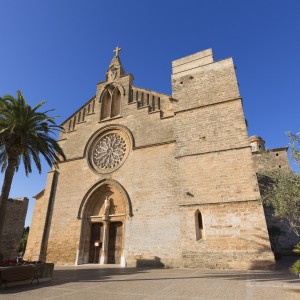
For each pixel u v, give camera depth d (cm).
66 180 2902
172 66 2908
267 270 1689
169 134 2541
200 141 2330
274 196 1518
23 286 1207
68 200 2780
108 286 1156
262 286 1045
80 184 2797
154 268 2017
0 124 1881
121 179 2581
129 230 2325
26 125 1958
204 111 2444
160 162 2450
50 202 2839
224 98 2420
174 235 2125
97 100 3209
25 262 1459
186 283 1187
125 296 916
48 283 1302
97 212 2695
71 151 3047
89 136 3016
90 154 2917
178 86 2728
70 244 2559
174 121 2553
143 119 2761
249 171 2030
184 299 844
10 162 1909
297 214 1392
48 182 2959
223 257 1878
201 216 2095
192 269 1872
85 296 930
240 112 2283
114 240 2502
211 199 2075
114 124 2902
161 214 2245
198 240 2009
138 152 2611
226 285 1099
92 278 1465
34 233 2795
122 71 3312
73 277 1534
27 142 2009
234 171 2083
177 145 2416
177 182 2284
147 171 2475
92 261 2525
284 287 1008
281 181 1484
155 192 2352
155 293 959
